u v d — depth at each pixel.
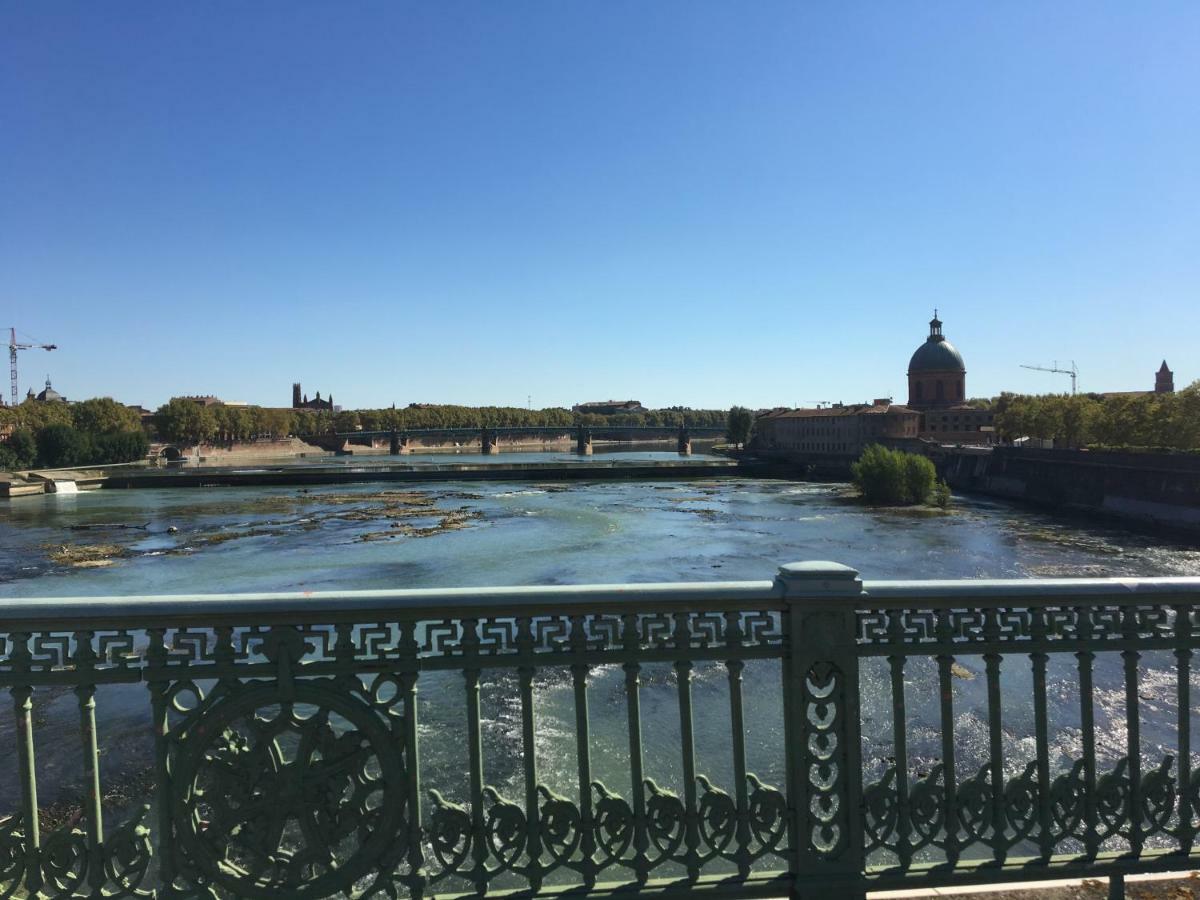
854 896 4.20
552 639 4.09
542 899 4.08
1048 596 4.29
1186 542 54.97
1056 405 110.12
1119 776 4.50
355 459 195.75
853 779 4.19
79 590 41.69
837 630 4.15
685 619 4.14
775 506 82.19
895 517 71.44
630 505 84.25
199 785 3.90
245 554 52.34
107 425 160.62
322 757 3.93
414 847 3.97
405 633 3.95
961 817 4.35
